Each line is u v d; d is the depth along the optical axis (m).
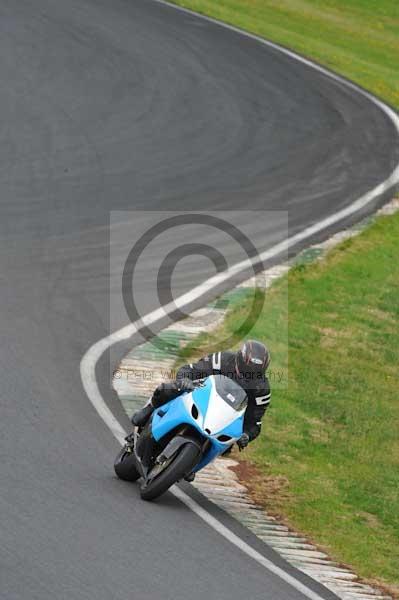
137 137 74.12
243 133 77.81
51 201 60.31
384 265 59.06
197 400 29.31
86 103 79.69
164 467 28.61
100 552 24.50
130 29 100.50
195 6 115.31
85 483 28.91
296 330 48.19
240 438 29.75
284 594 24.80
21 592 21.53
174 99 83.06
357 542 30.23
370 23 129.00
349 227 63.97
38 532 24.84
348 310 51.88
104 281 49.62
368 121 86.25
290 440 37.47
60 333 42.34
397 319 52.03
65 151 69.62
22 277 48.22
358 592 26.34
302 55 103.56
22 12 100.44
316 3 133.00
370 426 40.34
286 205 65.50
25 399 34.72
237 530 28.45
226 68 93.25
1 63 85.62
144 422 30.41
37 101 78.62
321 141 79.00
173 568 24.58
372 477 36.16
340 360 46.09
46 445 31.25
